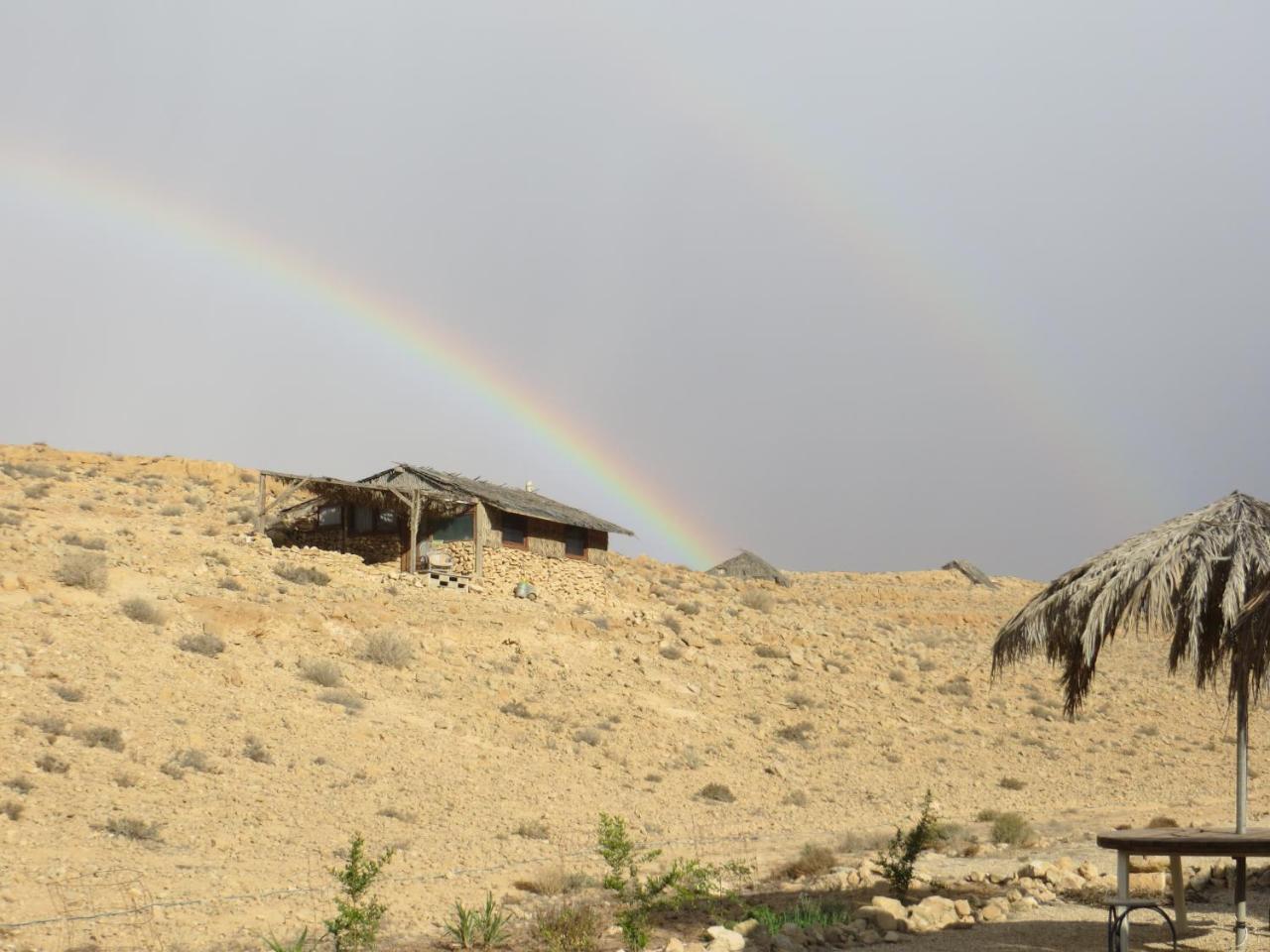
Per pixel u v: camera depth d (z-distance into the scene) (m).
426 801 20.88
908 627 55.78
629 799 23.81
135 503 48.53
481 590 38.72
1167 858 15.16
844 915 12.58
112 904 12.82
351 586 34.78
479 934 11.98
